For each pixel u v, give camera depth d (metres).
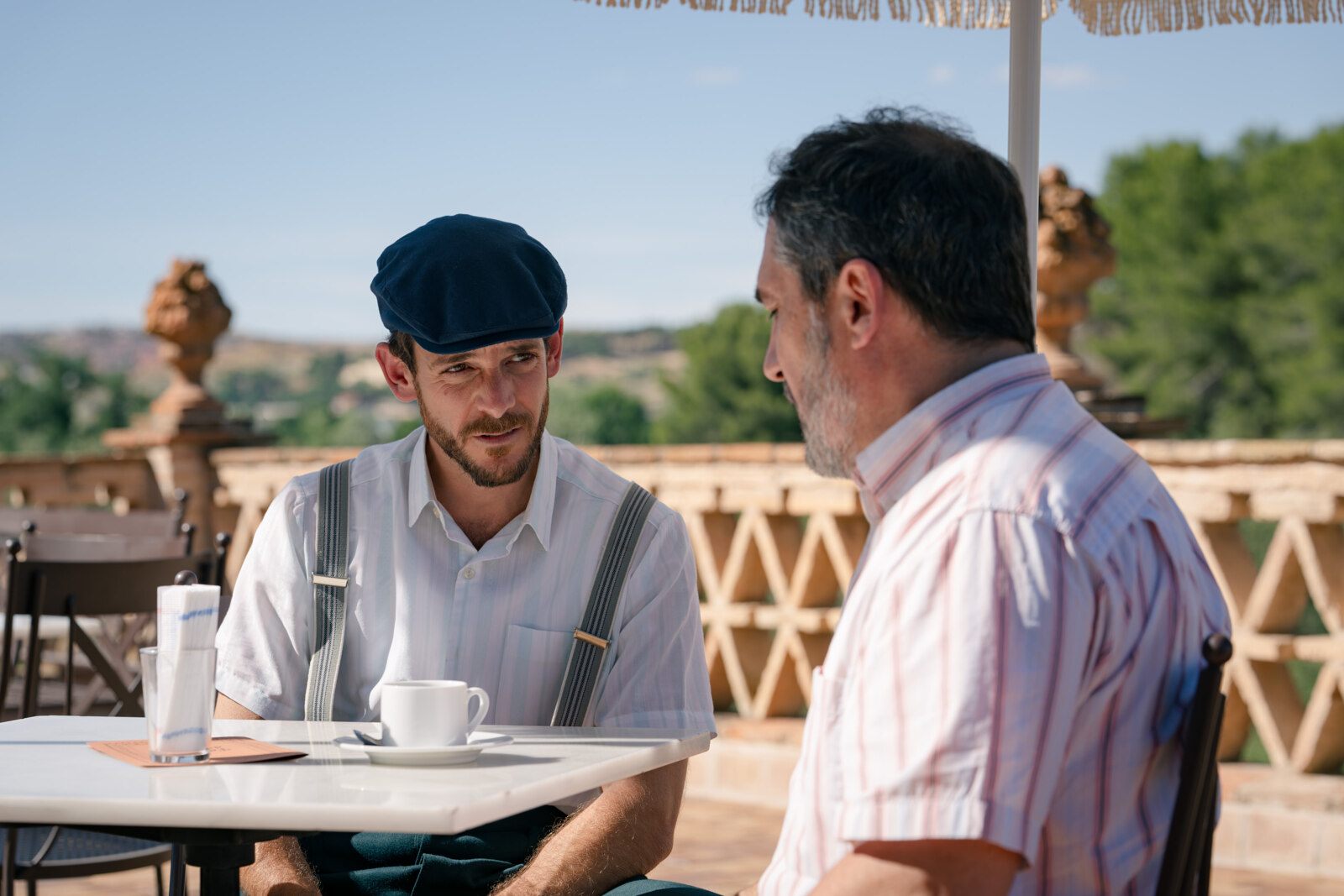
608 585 1.95
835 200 1.36
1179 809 1.22
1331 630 3.75
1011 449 1.26
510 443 1.89
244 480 5.78
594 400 40.16
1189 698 1.27
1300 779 3.75
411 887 1.81
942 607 1.20
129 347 63.44
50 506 5.73
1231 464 3.86
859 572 1.37
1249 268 28.00
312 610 1.97
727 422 34.84
